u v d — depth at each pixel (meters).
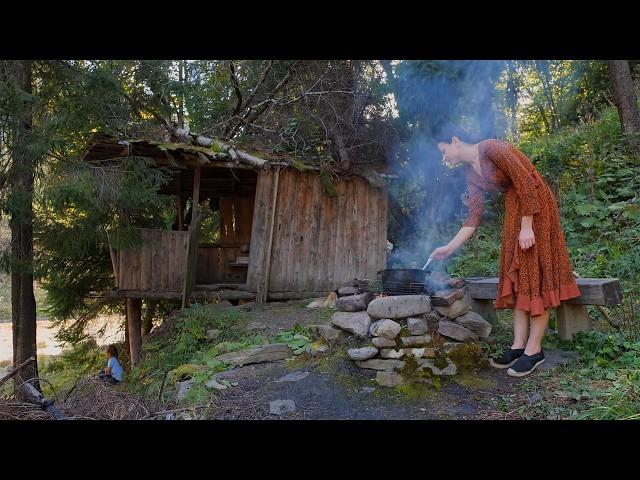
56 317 9.05
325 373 3.38
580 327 3.57
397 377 3.20
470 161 3.39
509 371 3.22
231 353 3.98
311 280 7.73
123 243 6.66
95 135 6.52
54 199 5.87
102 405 3.32
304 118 8.41
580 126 8.87
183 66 10.24
